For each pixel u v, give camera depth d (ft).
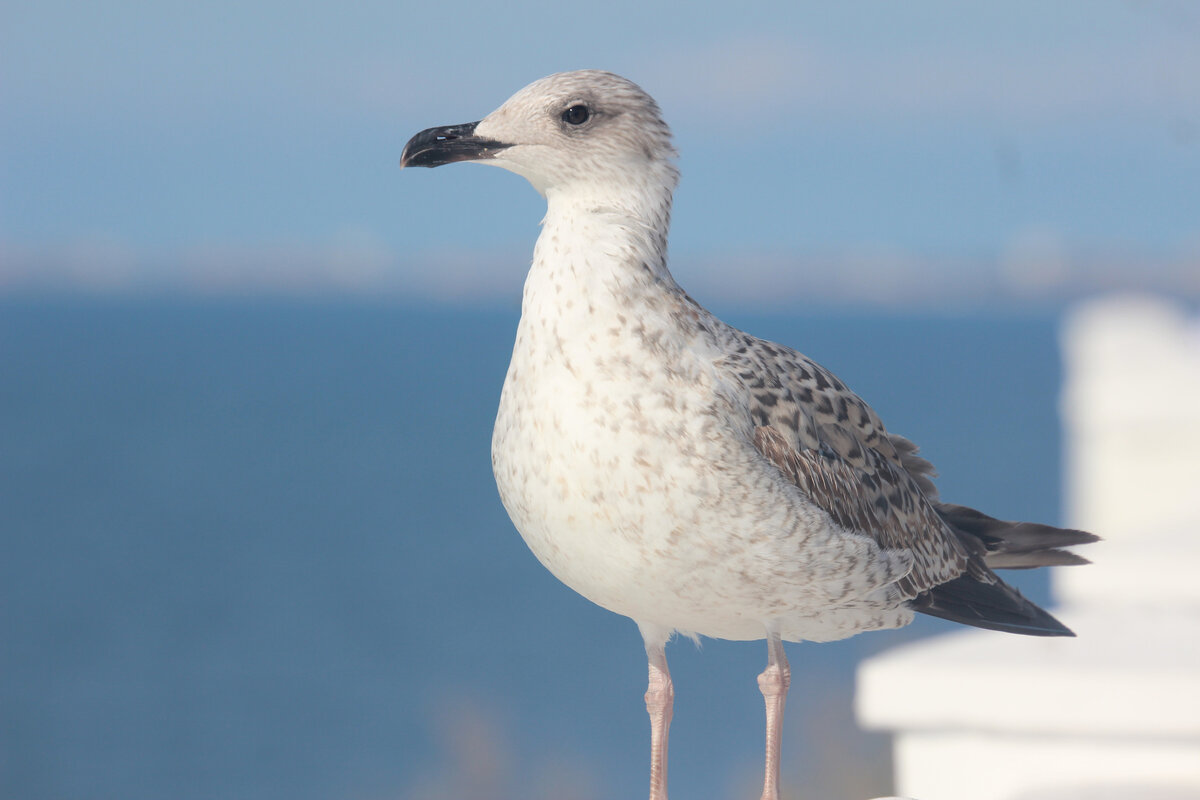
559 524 12.61
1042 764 12.87
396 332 615.98
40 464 228.63
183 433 266.16
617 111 13.39
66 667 108.88
